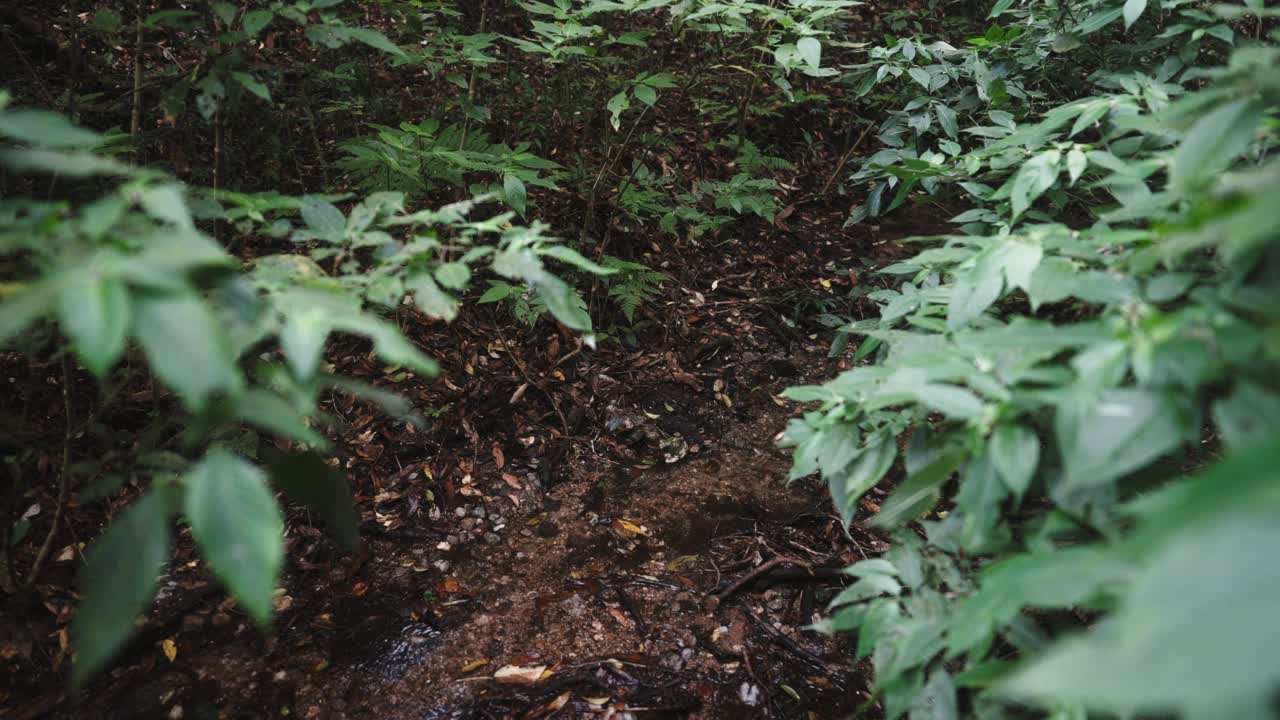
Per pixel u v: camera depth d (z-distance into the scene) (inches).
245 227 53.4
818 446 52.6
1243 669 16.5
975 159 72.1
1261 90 37.0
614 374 126.7
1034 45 96.4
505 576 94.8
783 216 163.3
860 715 79.4
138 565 32.5
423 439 110.8
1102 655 18.9
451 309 48.0
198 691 79.4
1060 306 70.9
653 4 97.8
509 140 138.0
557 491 107.2
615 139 143.9
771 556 98.1
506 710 78.9
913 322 54.9
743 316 141.6
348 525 49.2
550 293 49.5
